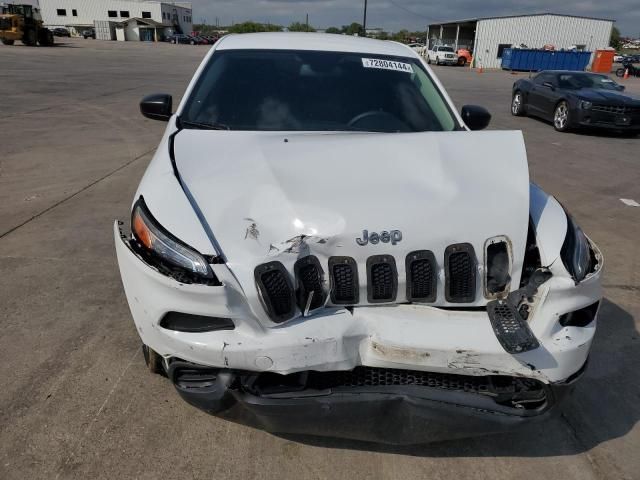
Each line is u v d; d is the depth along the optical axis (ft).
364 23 137.28
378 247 6.18
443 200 6.52
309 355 5.86
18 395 8.09
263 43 10.99
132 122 32.30
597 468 7.36
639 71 118.62
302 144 7.50
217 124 9.30
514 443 7.73
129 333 9.84
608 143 33.91
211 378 6.25
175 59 101.65
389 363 5.93
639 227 17.61
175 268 6.01
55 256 13.05
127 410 7.88
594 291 6.61
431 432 6.28
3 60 75.56
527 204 6.70
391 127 9.53
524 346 5.86
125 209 16.69
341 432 6.35
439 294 6.30
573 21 148.77
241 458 7.13
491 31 148.97
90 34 236.63
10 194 17.93
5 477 6.64
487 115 10.34
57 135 27.61
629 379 9.37
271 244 6.15
